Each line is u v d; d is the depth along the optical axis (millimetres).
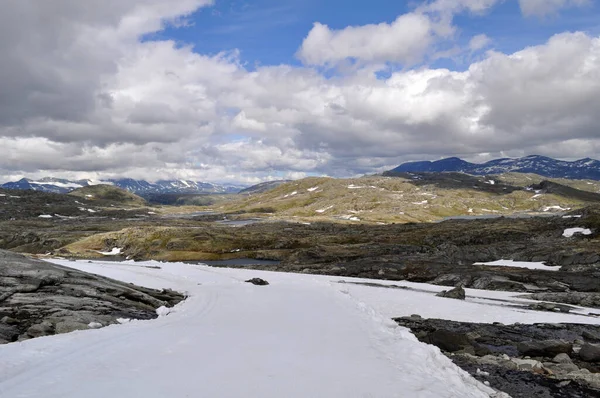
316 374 15312
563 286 57781
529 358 23234
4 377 14117
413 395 13414
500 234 117062
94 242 140250
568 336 29875
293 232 164875
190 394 12930
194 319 26969
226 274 61031
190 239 133500
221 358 17156
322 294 41250
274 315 28828
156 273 55406
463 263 83562
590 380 18547
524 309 40625
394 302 41625
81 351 17734
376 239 127938
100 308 29406
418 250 106375
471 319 34906
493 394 15844
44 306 27594
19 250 144875
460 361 21719
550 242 96688
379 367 16547
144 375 14664
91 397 12492
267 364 16469
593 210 115812
